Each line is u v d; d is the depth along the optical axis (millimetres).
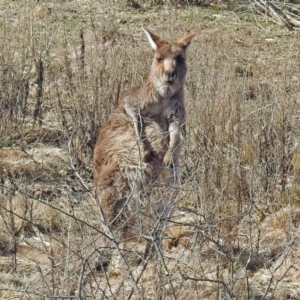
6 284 14977
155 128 18000
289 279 15828
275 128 21453
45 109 26188
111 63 24656
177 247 16828
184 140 19703
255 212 18984
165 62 17984
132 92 18250
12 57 25719
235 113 21359
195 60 25266
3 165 21047
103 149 17578
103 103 23484
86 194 18922
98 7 37250
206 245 16172
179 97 18188
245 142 21188
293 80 27359
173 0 39156
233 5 39781
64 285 13203
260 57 32375
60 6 36094
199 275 14602
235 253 16703
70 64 27203
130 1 38406
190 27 33781
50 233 16656
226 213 17125
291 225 18047
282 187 20156
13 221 16219
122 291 13969
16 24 31578
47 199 18812
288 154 21328
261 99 23000
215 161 18797
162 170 17500
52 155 22516
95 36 28922
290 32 36625
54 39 30312
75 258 14172
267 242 17328
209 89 22703
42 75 25891
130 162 17156
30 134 24359
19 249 16156
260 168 20188
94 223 16734
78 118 23062
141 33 34000
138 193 15633
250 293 14375
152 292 13984
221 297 13969
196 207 17625
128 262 15055
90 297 12984
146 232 15141
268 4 39062
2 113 24094
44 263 15789
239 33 35906
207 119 20984
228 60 26594
